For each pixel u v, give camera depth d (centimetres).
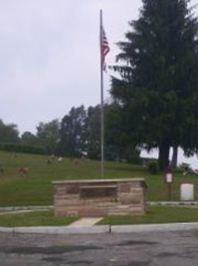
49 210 2659
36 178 4181
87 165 5378
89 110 12444
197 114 5159
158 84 5144
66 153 9212
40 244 1700
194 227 2025
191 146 5250
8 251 1572
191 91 5172
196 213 2328
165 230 1988
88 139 11769
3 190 3638
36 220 2209
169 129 5109
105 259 1409
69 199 2333
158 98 5050
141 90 5084
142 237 1812
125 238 1795
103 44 3428
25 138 13775
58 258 1438
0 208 3127
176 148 5441
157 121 5059
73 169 4853
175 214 2280
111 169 5038
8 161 5347
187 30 5272
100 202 2308
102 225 2014
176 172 5303
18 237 1886
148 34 5244
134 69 5275
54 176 4309
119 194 2302
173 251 1517
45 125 14362
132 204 2297
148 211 2394
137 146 5350
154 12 5284
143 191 2300
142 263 1348
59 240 1784
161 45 5244
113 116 5228
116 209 2300
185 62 5138
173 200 3419
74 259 1417
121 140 5247
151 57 5191
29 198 3459
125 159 6919
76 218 2227
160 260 1386
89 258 1427
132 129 5216
